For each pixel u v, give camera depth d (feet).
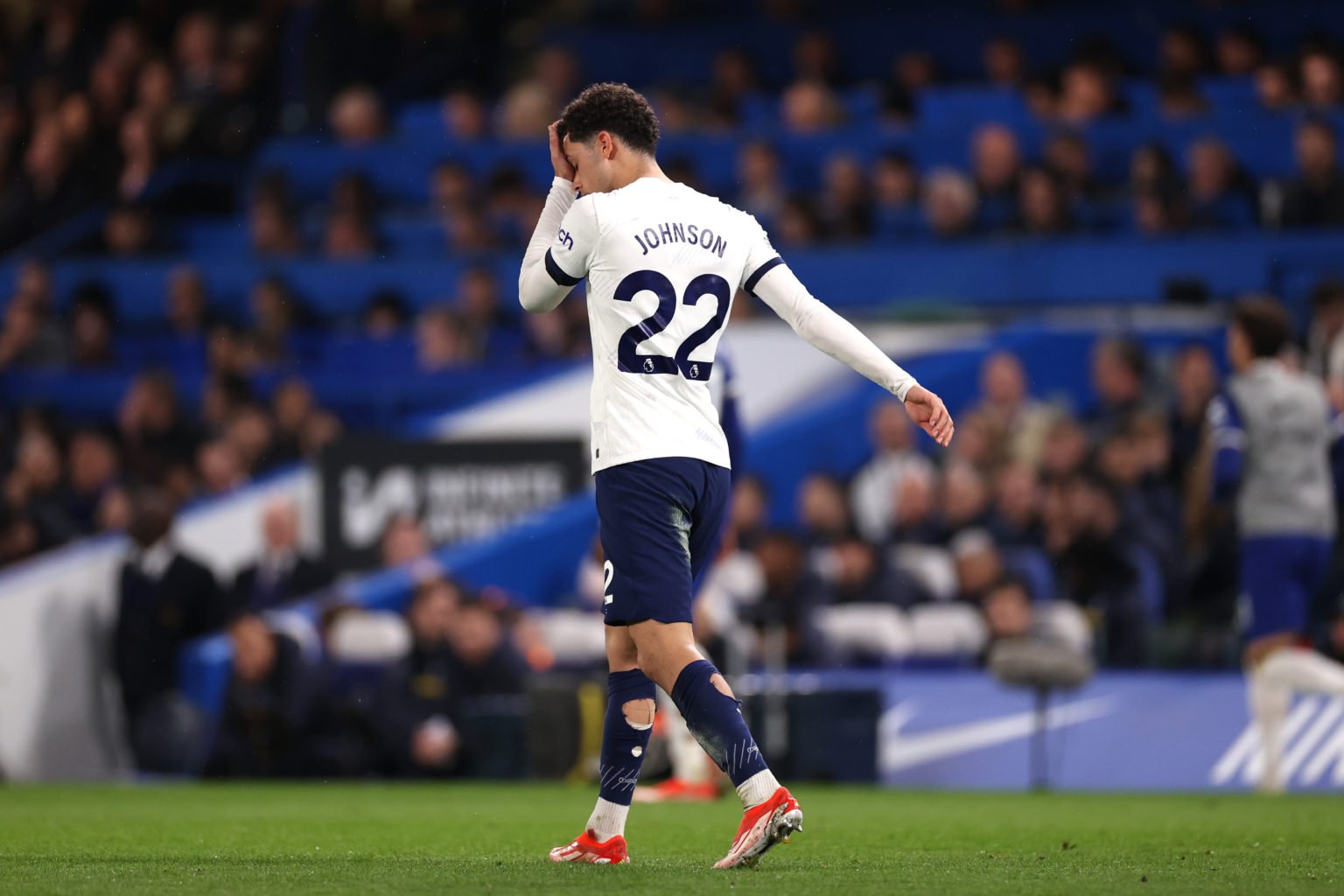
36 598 131.44
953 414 141.38
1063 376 142.82
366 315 169.89
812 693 108.88
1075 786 110.73
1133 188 167.84
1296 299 152.87
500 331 165.07
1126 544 125.29
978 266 159.74
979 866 48.62
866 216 167.84
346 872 45.29
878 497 136.46
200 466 150.71
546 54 205.16
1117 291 157.99
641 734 47.93
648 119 47.78
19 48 223.51
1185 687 113.60
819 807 86.84
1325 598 121.39
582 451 133.18
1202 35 192.34
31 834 66.18
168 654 130.62
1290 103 176.14
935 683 115.14
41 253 189.57
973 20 202.28
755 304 155.53
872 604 122.83
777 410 141.08
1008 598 114.52
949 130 178.60
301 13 221.05
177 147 205.87
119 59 213.66
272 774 120.98
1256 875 45.83
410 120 204.23
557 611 132.67
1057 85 187.83
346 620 126.11
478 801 92.53
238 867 47.70
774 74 206.28
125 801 94.63
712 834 64.95
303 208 191.72
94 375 165.58
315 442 148.46
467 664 120.16
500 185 177.47
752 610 118.11
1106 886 41.96
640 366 45.91
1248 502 102.17
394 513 133.69
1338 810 83.92
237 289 174.19
